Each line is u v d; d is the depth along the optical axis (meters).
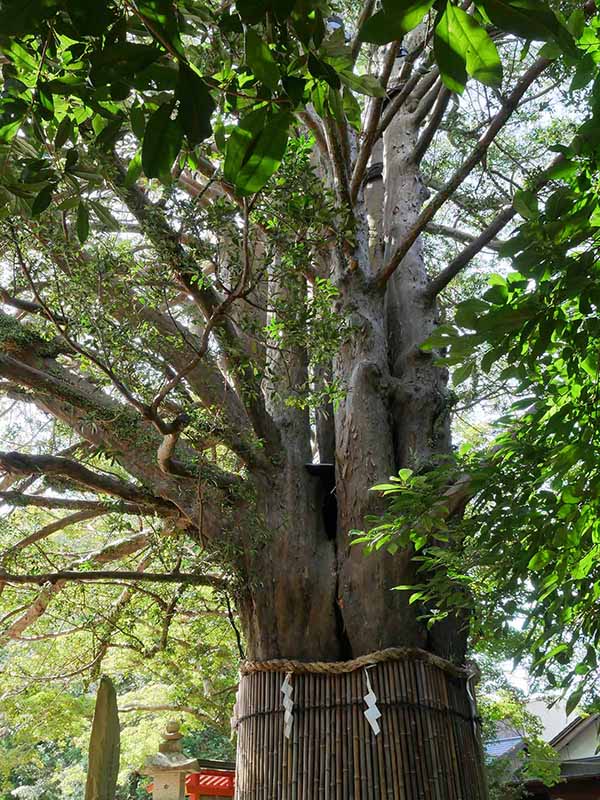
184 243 5.49
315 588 7.05
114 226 3.67
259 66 2.04
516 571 4.64
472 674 6.92
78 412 7.08
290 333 5.38
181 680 12.41
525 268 3.11
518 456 4.66
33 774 20.25
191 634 11.60
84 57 2.45
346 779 6.11
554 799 14.59
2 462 6.70
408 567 6.78
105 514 8.84
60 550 10.11
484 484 4.62
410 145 9.52
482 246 8.18
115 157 4.62
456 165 11.13
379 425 7.41
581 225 3.06
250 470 7.47
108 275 5.09
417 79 7.52
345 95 2.96
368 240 8.76
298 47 2.67
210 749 19.09
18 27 2.08
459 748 6.38
